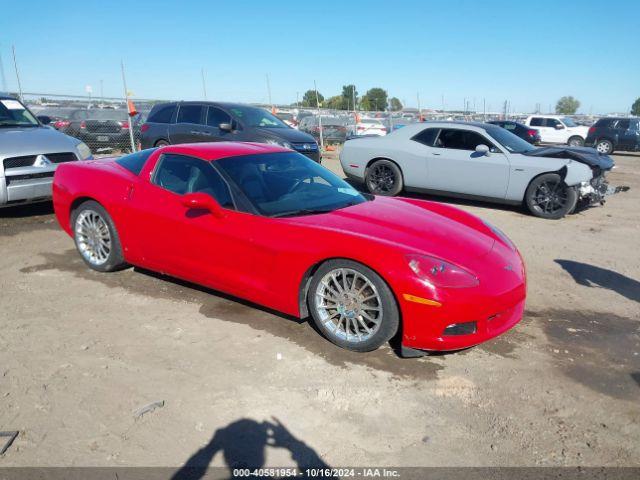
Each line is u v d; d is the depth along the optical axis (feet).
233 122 35.17
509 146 27.81
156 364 10.82
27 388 9.86
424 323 10.41
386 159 30.55
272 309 13.57
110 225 15.24
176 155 14.33
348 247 10.92
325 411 9.39
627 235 23.06
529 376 10.80
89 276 15.84
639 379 10.85
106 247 15.72
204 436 8.65
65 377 10.26
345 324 11.59
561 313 14.15
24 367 10.60
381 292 10.73
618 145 73.05
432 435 8.84
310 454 8.30
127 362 10.87
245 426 8.93
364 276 10.87
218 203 12.94
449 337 10.53
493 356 11.60
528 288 15.99
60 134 24.26
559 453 8.48
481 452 8.45
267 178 13.69
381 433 8.85
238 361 11.03
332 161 52.01
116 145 48.98
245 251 12.39
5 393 9.68
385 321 10.82
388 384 10.31
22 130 23.50
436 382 10.44
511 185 26.96
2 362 10.77
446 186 28.99
